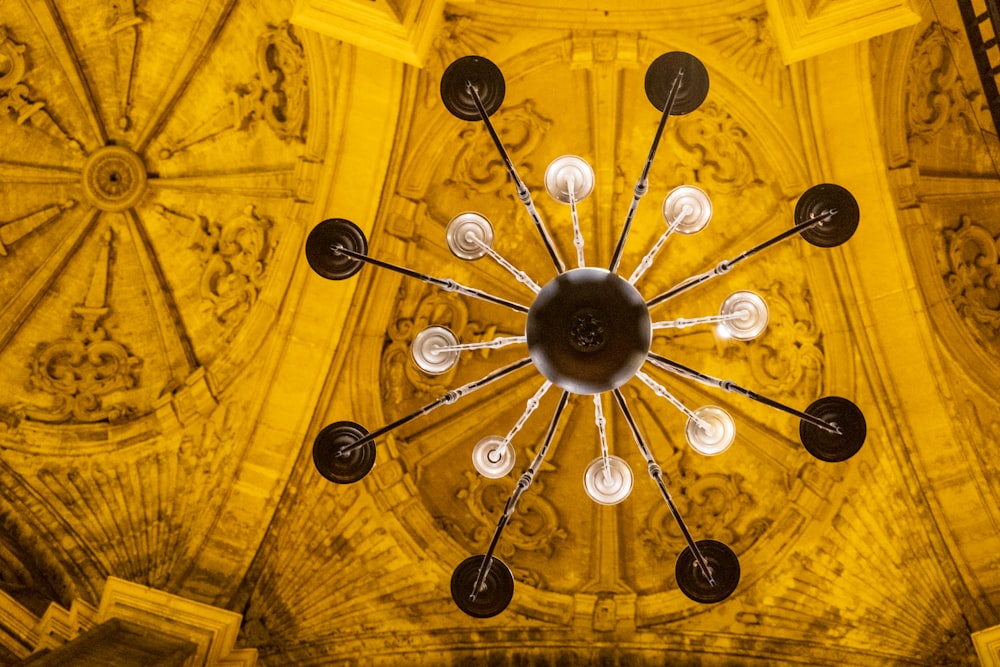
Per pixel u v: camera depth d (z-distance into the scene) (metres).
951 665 8.78
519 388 10.58
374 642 9.51
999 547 8.91
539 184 10.36
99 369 10.37
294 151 10.12
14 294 10.41
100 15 10.09
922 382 9.33
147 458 9.93
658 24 9.52
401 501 9.93
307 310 9.93
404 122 9.77
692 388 10.50
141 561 9.34
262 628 9.21
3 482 9.66
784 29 8.20
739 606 9.62
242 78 10.12
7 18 9.98
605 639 9.62
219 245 10.43
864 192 9.34
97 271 10.55
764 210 10.01
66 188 10.55
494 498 10.38
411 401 10.41
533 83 9.88
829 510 9.56
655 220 10.48
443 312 10.47
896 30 8.94
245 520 9.53
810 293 9.76
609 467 6.66
